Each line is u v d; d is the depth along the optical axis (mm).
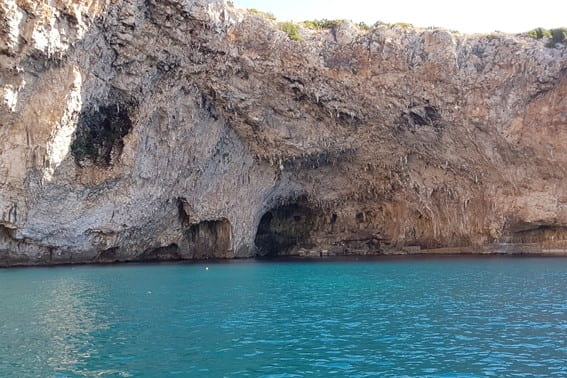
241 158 41844
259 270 32750
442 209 46344
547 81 39875
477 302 19531
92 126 34062
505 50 39406
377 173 45812
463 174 44250
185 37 33750
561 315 16797
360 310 17984
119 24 31484
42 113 30297
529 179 43062
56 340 13641
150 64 33906
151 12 32188
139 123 34781
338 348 12883
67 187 32812
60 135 31125
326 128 41531
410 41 38625
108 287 24047
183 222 41094
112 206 35375
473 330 14758
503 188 43750
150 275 29266
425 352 12492
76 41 30141
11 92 28906
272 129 40469
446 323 15711
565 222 43062
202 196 40625
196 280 27078
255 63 36500
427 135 42125
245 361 11781
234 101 37844
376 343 13352
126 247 38375
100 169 34094
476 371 11078
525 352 12453
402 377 10727
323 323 15758
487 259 39156
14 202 31000
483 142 41781
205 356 12172
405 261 39000
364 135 42375
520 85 40125
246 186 42938
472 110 40281
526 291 22312
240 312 17641
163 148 36688
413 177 45344
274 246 49000
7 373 10922
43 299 20391
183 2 32156
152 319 16406
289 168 44125
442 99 39906
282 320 16234
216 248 43688
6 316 16875
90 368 11258
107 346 13047
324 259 42469
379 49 38406
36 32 28266
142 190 36406
